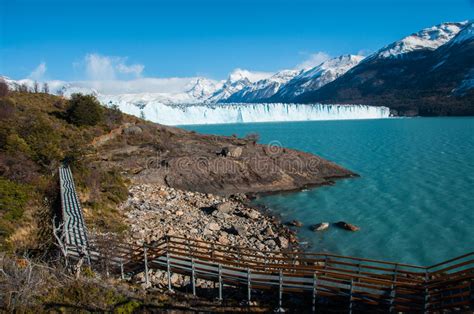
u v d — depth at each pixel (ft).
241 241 83.76
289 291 47.85
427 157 214.69
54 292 43.50
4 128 110.93
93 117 171.32
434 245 85.56
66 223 62.95
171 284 53.36
